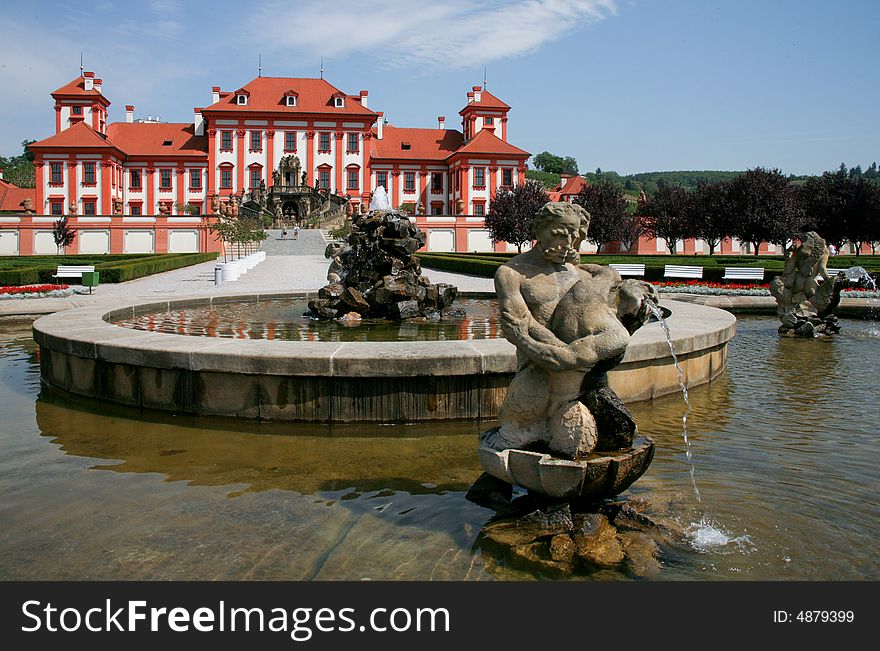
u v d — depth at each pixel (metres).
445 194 74.56
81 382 7.52
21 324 14.66
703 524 4.10
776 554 3.76
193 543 3.88
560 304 3.96
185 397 6.68
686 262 32.47
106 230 51.22
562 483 3.94
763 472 5.04
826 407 7.06
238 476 5.00
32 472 5.09
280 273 30.84
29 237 51.25
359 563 3.65
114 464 5.28
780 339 12.26
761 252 55.97
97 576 3.54
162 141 71.75
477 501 4.46
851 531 4.03
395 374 6.25
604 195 49.34
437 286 12.45
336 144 70.25
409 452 5.59
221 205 52.47
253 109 68.44
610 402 4.05
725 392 7.80
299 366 6.28
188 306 13.45
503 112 74.38
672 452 5.53
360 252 12.31
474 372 6.33
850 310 16.41
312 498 4.56
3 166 133.00
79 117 69.50
